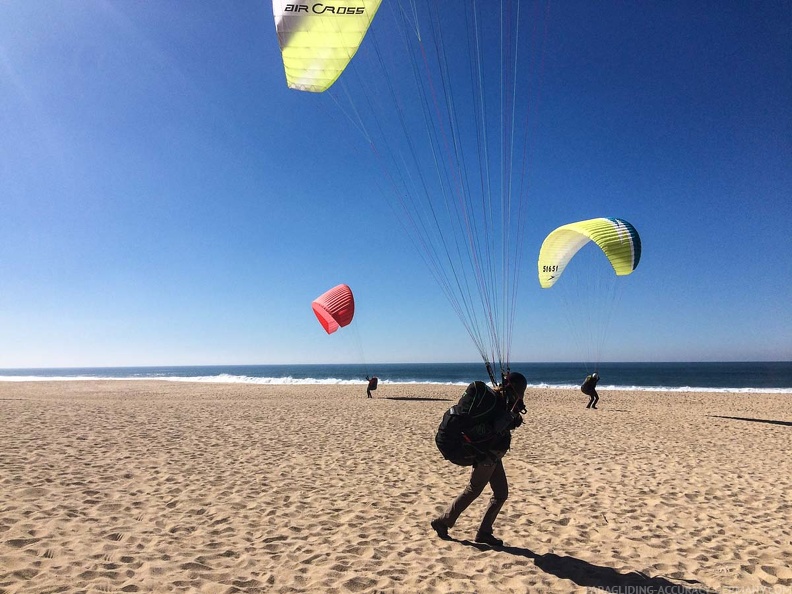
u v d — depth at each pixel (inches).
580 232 397.4
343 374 3604.8
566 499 233.8
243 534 177.3
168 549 158.9
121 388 1124.5
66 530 171.8
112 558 148.7
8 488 219.9
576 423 515.8
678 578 148.2
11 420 463.5
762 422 545.6
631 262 409.1
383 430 447.8
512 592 134.9
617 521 202.8
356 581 138.3
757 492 251.9
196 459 307.0
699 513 215.6
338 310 804.6
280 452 336.8
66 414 530.0
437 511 211.8
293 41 203.2
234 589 131.4
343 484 255.1
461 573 145.9
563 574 148.1
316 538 175.2
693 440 416.5
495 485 171.6
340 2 192.5
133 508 203.5
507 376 171.5
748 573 153.5
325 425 477.7
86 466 274.7
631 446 382.3
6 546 152.6
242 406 666.8
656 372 3331.7
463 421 164.2
